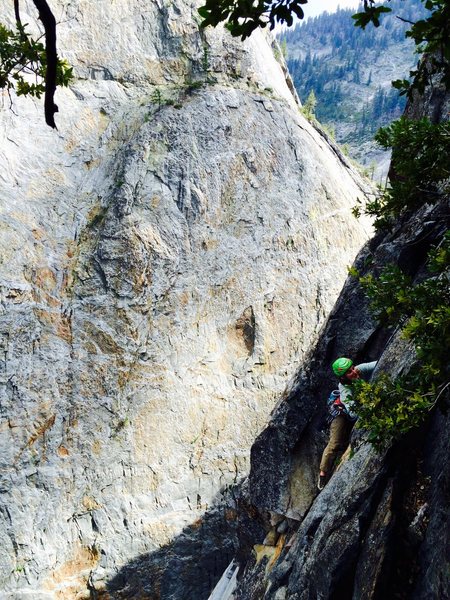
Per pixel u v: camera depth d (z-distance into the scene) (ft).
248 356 104.83
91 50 118.11
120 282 98.99
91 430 91.45
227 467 96.63
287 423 41.04
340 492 28.25
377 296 22.77
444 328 17.76
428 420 25.22
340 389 32.68
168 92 118.93
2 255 91.71
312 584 27.40
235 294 106.63
